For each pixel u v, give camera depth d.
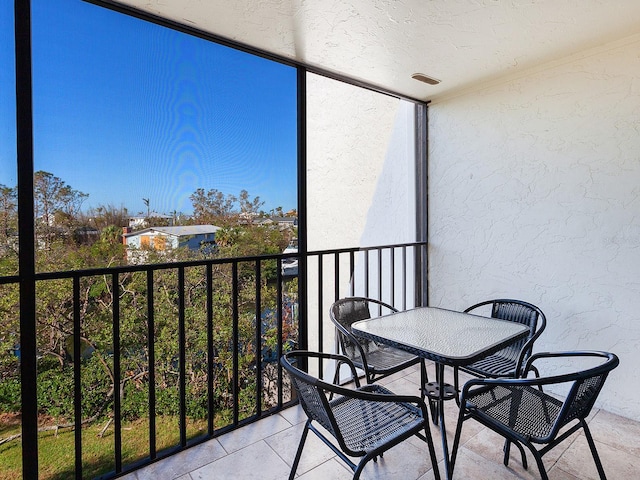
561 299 2.62
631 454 1.97
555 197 2.63
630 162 2.30
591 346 2.49
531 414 1.59
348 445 1.41
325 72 2.70
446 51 2.41
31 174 1.56
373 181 4.52
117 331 1.81
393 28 2.11
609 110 2.38
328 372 4.77
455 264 3.26
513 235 2.87
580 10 1.95
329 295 5.09
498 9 1.93
